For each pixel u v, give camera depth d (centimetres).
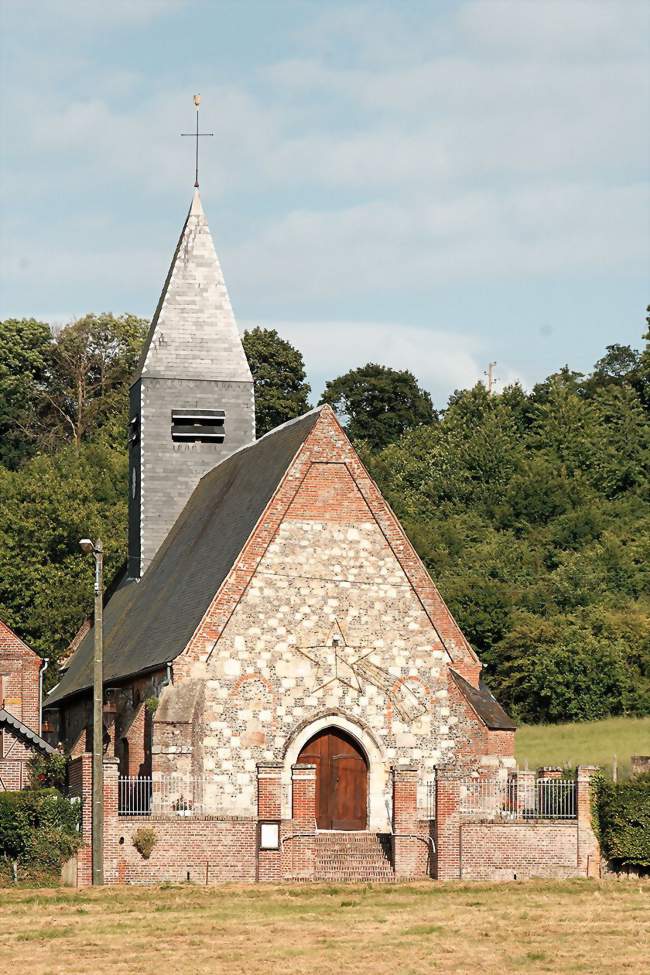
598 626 10925
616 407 15212
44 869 5816
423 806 6612
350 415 16038
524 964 4191
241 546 6631
